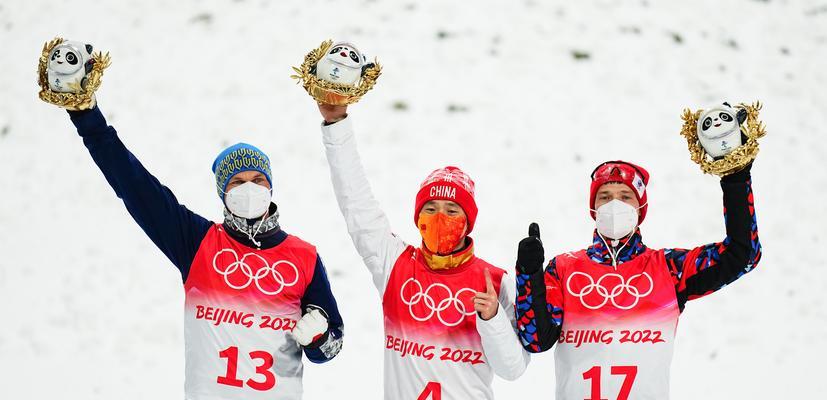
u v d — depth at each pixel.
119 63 36.59
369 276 27.11
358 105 33.88
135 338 25.69
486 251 28.20
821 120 35.75
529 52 36.94
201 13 38.91
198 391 15.09
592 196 15.44
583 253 15.45
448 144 32.50
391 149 32.06
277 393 15.25
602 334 14.84
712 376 24.67
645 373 14.71
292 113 34.03
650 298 14.90
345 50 15.22
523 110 34.25
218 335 15.19
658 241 29.33
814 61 38.75
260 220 15.51
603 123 34.03
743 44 39.03
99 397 23.45
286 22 38.19
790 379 24.70
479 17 38.41
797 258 29.42
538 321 14.55
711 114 14.41
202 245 15.52
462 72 35.72
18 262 28.64
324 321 15.03
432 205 15.45
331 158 15.70
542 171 31.69
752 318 26.97
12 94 35.81
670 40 38.41
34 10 39.84
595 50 37.38
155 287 27.48
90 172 32.16
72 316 26.50
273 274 15.40
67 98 14.58
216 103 34.53
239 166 15.36
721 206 31.05
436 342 15.15
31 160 32.81
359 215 15.80
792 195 32.06
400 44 36.88
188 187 30.91
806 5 41.91
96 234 29.59
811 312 27.39
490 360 14.84
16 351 25.25
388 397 15.38
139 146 32.69
